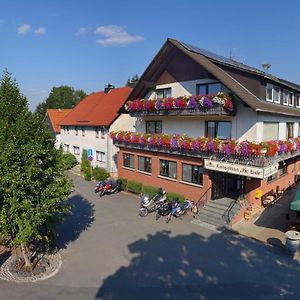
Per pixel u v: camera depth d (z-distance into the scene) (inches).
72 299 507.2
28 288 538.0
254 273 585.0
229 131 900.6
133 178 1183.6
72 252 679.1
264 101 975.6
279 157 847.1
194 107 896.9
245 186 878.4
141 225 839.7
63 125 1963.6
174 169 1013.2
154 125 1151.6
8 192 498.0
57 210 575.8
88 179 1417.3
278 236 744.3
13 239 546.6
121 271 598.5
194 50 959.0
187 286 546.0
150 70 1060.5
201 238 748.6
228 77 885.2
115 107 1568.7
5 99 548.1
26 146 513.7
